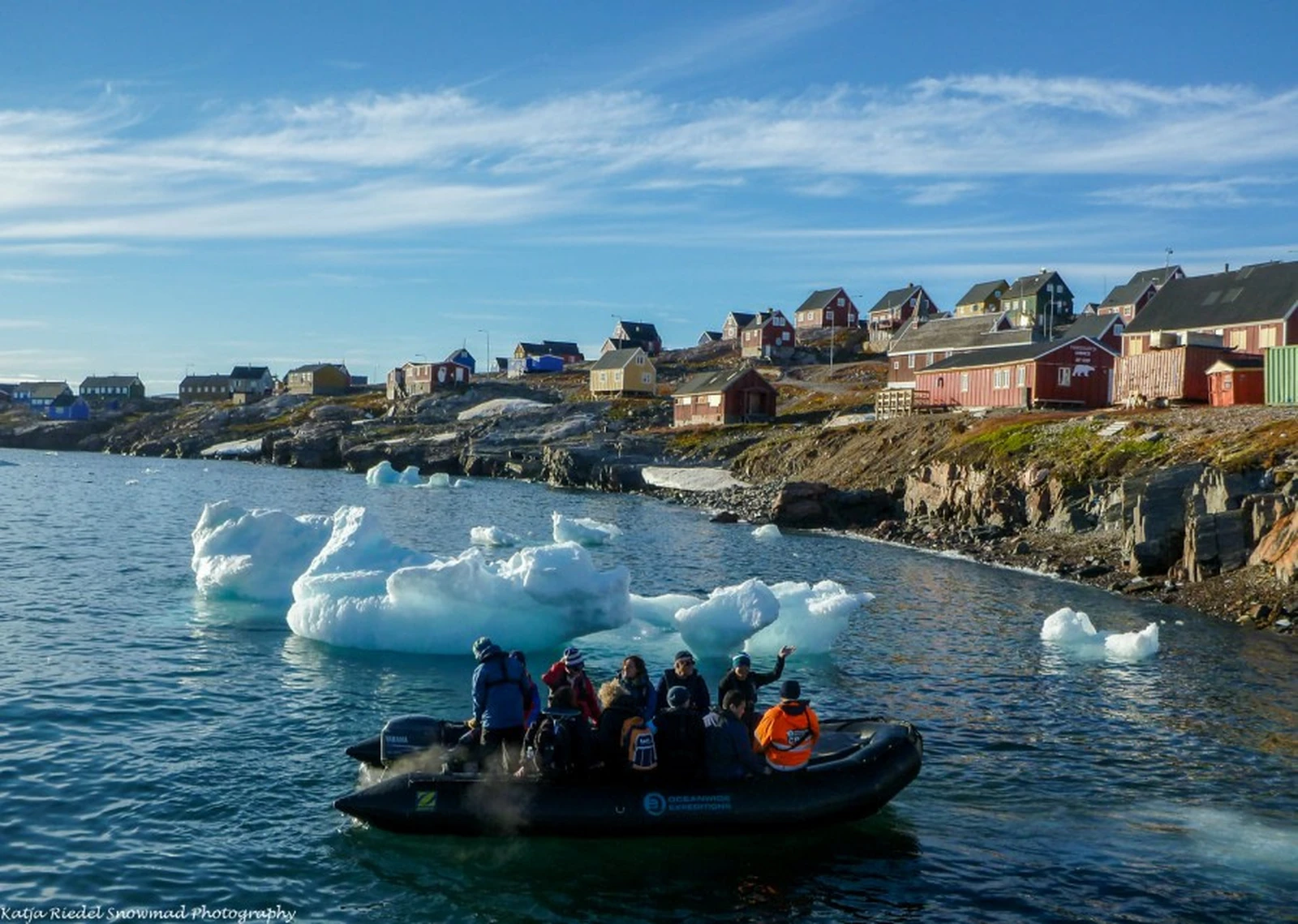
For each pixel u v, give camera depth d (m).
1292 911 10.12
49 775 12.64
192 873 10.38
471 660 19.06
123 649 18.94
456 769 11.71
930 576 31.27
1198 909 10.13
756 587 19.77
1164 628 23.52
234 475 80.38
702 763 11.53
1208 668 19.50
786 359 116.00
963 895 10.38
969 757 14.36
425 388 121.31
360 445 93.62
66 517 42.69
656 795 11.30
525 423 92.12
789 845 11.43
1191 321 57.81
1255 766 14.12
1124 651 20.58
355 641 19.59
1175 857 11.29
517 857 10.97
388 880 10.41
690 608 19.84
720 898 10.24
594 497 61.28
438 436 91.06
